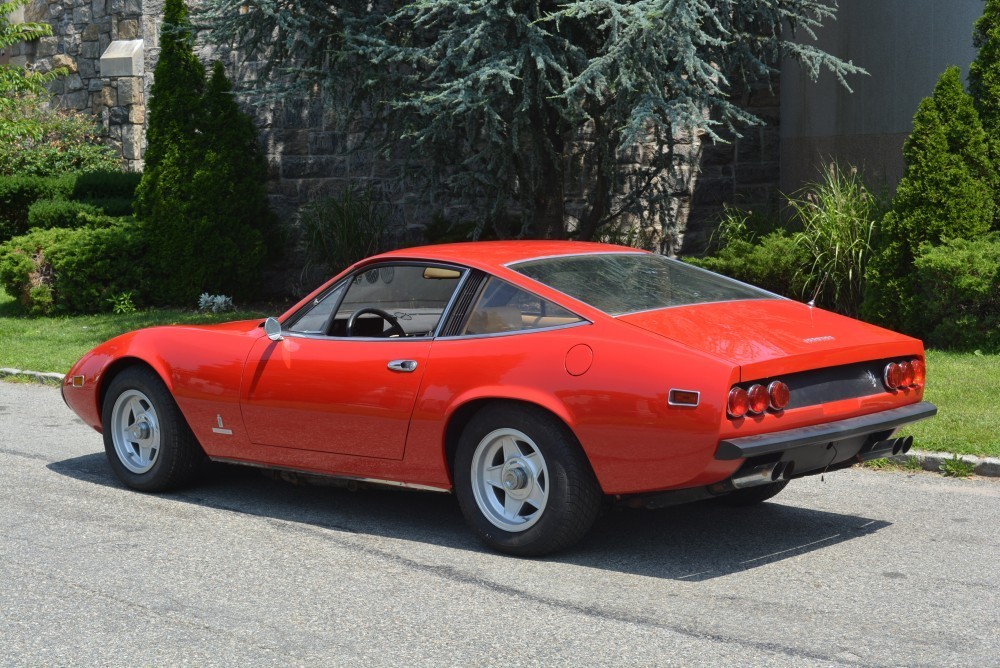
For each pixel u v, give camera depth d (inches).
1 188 777.6
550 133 573.3
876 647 164.6
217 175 640.4
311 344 239.8
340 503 259.8
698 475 189.2
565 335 205.2
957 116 438.6
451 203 661.3
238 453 253.6
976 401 323.3
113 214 730.8
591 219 589.3
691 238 654.5
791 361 193.0
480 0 460.4
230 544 225.3
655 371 191.9
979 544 217.6
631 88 443.8
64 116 896.9
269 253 675.4
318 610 184.9
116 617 182.2
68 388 284.7
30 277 620.1
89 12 908.6
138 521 243.8
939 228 433.1
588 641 168.9
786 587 193.3
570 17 484.7
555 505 204.4
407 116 531.8
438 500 261.9
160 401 264.4
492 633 173.0
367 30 523.2
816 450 199.3
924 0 520.7
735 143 655.8
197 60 650.8
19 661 163.9
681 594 190.2
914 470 278.1
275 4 523.2
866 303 453.7
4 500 262.5
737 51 512.4
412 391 219.5
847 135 587.5
